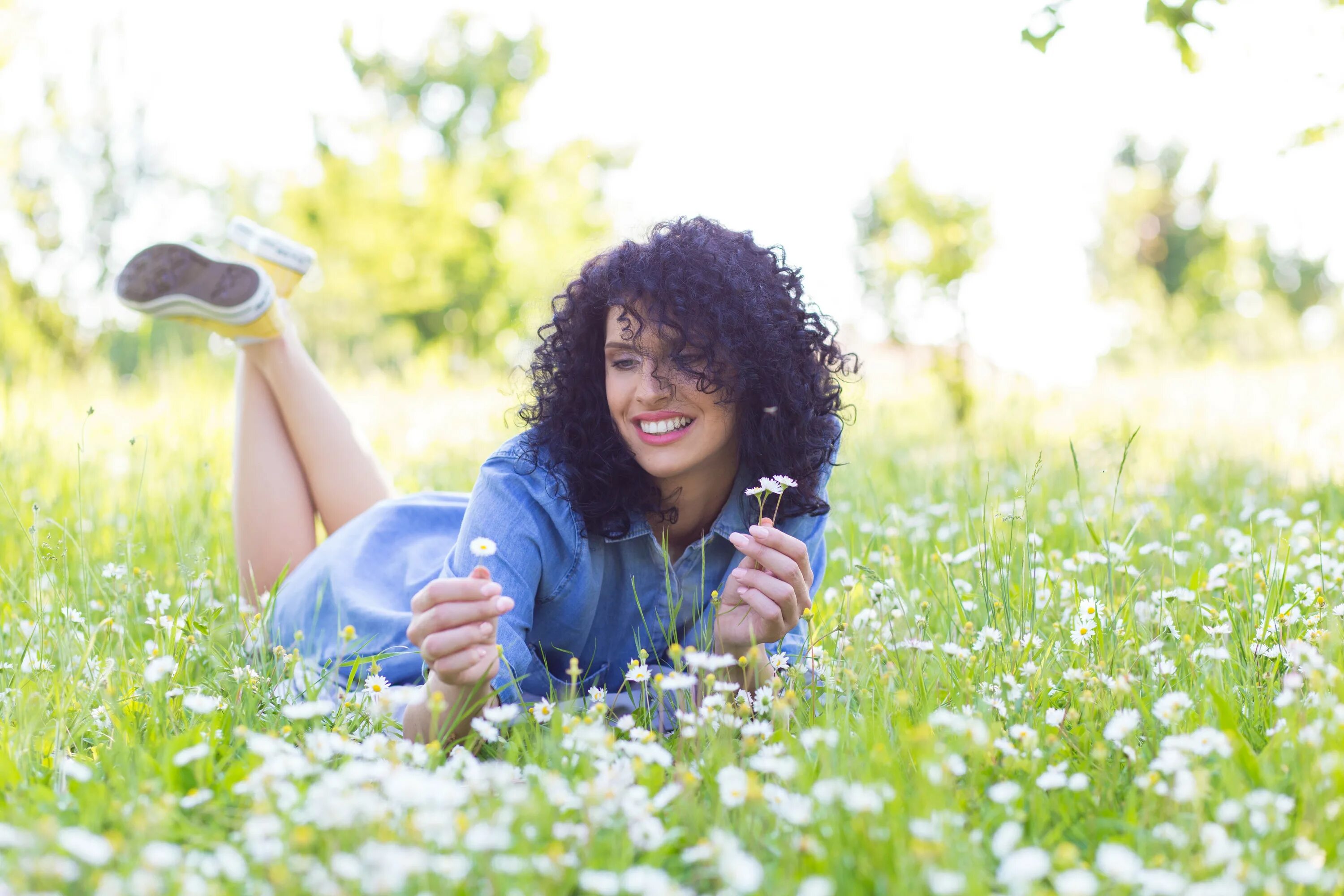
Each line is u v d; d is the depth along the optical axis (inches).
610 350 82.6
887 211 350.6
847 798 53.3
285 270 125.5
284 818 53.3
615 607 91.8
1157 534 134.8
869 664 78.5
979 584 96.0
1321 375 358.6
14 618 93.1
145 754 62.2
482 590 70.1
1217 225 1064.8
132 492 163.3
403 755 62.2
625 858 51.9
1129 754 63.7
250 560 119.3
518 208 919.0
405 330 906.7
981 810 58.1
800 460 87.6
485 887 49.5
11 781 63.7
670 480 87.4
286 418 121.3
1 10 594.2
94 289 496.1
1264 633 84.0
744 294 82.4
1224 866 50.3
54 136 641.6
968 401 307.3
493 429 260.7
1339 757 56.0
